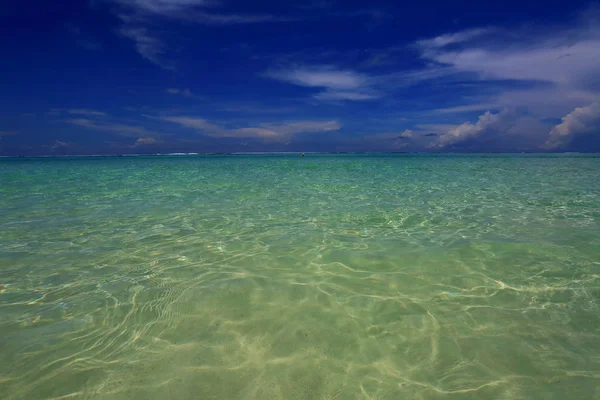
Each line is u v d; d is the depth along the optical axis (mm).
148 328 2512
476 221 5805
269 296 3027
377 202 7785
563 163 25469
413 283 3275
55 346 2275
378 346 2293
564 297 2953
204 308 2811
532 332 2428
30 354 2186
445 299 2947
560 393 1854
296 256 4074
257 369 2070
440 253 4109
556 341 2318
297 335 2428
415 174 15531
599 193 9008
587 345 2271
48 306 2826
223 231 5227
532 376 1989
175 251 4277
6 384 1917
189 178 13781
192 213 6562
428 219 5988
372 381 1966
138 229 5348
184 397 1839
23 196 8617
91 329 2486
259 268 3701
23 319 2615
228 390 1896
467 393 1863
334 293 3082
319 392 1886
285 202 7812
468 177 13922
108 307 2818
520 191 9492
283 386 1929
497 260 3844
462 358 2156
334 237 4863
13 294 3047
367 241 4660
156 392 1873
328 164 25188
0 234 5020
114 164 25984
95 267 3727
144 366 2086
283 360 2154
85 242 4633
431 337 2387
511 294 3021
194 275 3506
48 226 5508
